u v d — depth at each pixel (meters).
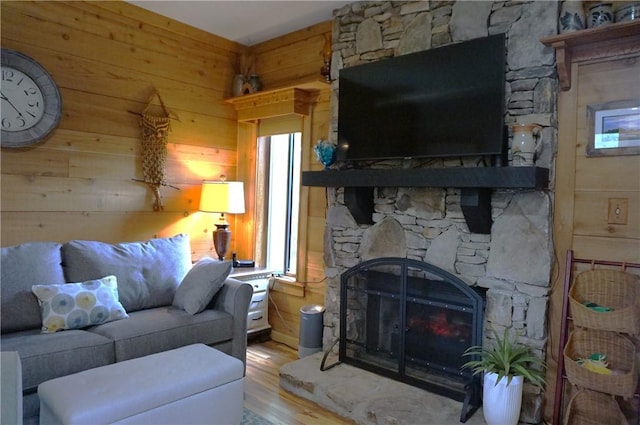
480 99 2.52
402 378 2.80
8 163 2.89
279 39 4.03
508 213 2.50
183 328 2.71
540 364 2.35
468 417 2.36
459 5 2.72
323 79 3.46
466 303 2.59
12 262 2.54
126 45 3.45
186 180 3.90
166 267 3.16
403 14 2.99
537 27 2.41
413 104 2.81
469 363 2.39
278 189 4.18
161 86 3.68
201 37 3.93
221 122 4.15
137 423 1.85
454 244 2.71
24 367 2.09
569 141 2.40
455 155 2.62
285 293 3.93
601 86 2.30
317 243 3.71
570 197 2.40
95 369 2.08
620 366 2.20
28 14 2.95
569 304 2.33
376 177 2.77
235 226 4.31
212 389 2.13
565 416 2.31
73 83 3.17
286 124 3.94
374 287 3.02
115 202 3.43
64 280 2.73
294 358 3.55
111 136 3.39
